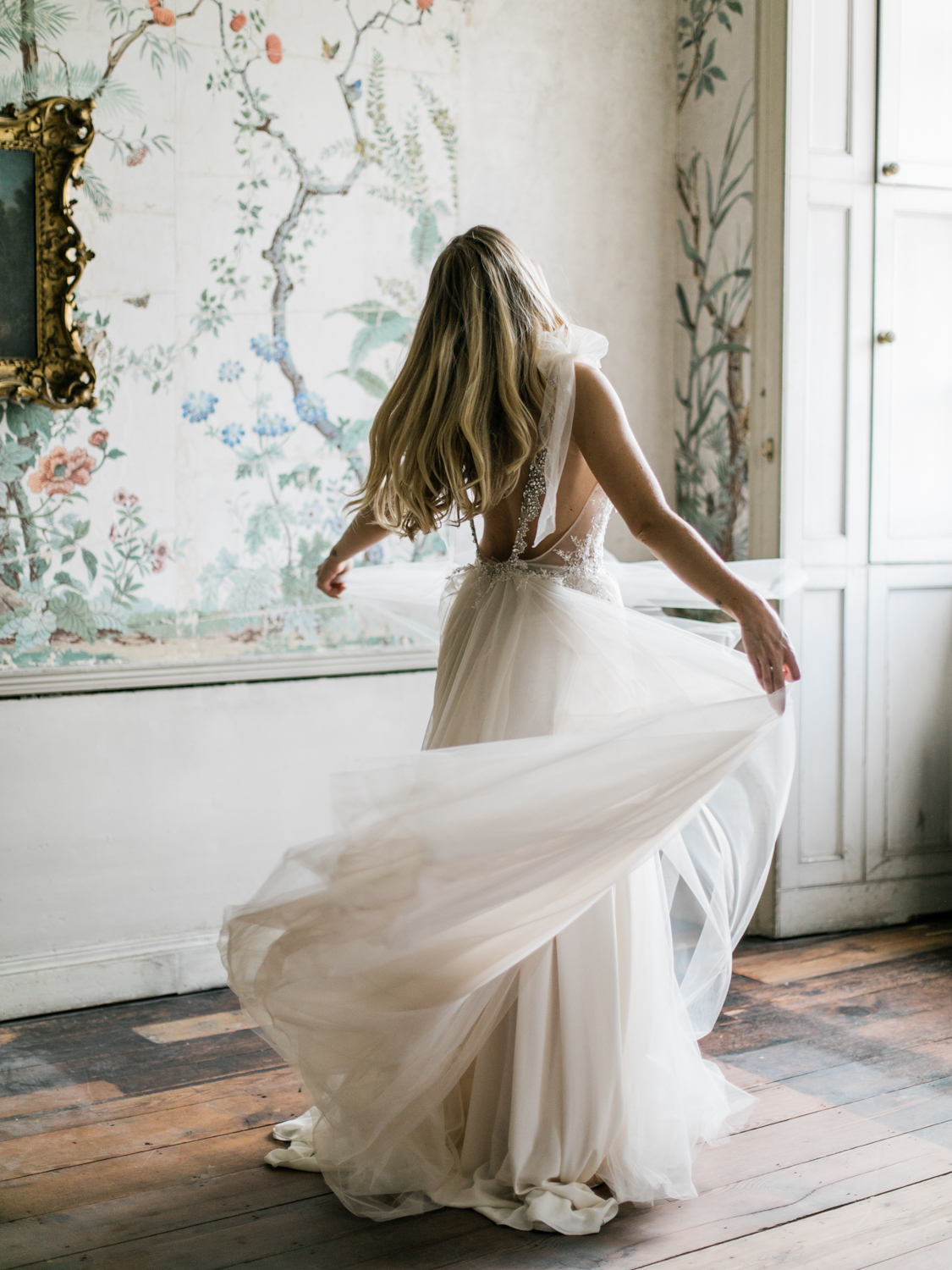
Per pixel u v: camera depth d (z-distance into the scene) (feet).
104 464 10.13
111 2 9.85
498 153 11.64
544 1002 6.72
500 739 6.82
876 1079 8.58
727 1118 7.80
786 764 7.82
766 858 7.83
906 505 12.14
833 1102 8.21
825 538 11.79
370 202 11.02
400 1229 6.61
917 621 12.30
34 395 9.71
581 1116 6.73
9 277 9.60
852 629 11.98
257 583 10.78
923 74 11.78
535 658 6.85
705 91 12.20
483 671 6.95
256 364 10.65
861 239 11.68
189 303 10.35
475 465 6.70
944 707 12.51
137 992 10.32
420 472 6.91
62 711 9.98
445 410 6.79
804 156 11.38
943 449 12.24
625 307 12.51
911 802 12.42
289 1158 7.33
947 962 11.18
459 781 6.23
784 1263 6.24
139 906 10.34
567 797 6.13
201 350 10.43
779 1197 6.94
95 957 10.17
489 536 7.35
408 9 11.05
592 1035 6.73
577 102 12.01
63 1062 9.02
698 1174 7.23
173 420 10.36
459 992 6.32
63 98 9.57
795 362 11.51
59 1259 6.32
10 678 9.77
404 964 6.24
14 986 9.89
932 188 11.91
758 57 11.46
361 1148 6.72
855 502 11.89
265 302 10.64
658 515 6.54
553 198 11.97
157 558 10.37
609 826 6.10
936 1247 6.40
